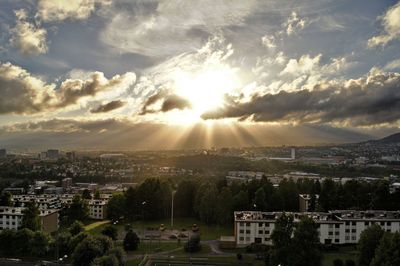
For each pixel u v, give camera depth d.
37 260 179.88
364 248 141.00
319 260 143.38
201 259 177.38
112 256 145.00
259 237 194.62
